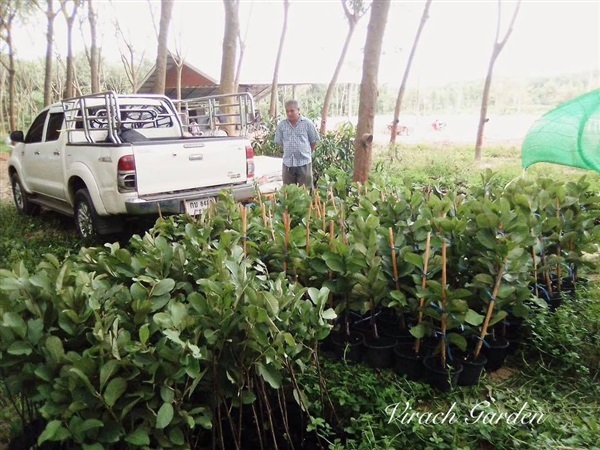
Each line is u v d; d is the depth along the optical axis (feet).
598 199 14.55
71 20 51.19
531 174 37.86
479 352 11.53
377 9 21.63
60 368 6.87
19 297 7.77
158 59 40.73
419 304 10.77
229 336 7.79
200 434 8.76
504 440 9.14
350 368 11.02
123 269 9.34
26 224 26.68
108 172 19.39
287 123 25.86
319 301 8.52
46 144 24.43
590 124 19.75
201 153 20.72
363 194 16.51
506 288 10.59
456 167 40.04
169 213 19.93
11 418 9.82
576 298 14.20
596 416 9.91
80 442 6.33
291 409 9.70
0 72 98.37
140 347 6.79
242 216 12.05
